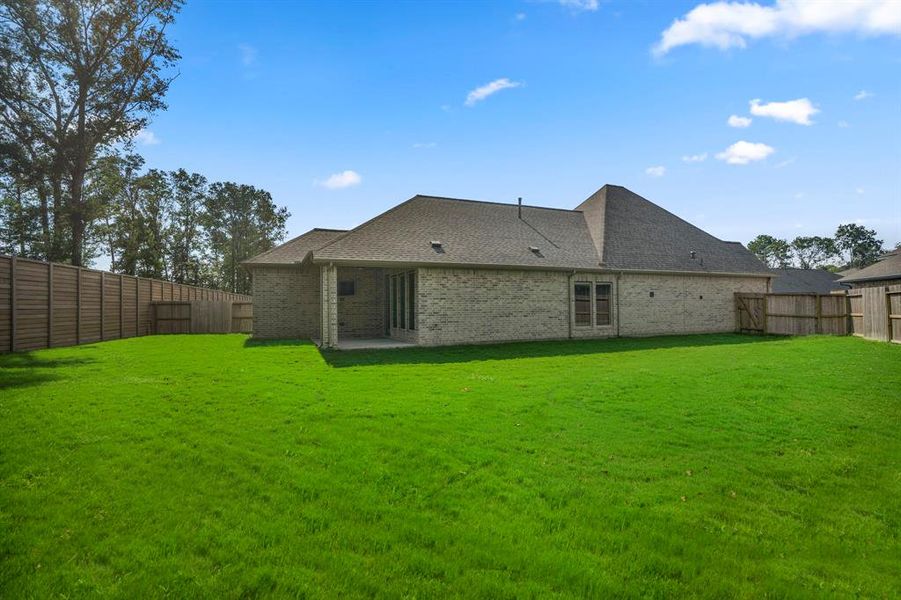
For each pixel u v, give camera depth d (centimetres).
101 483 425
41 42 2423
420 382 896
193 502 391
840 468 479
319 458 486
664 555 323
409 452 504
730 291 2156
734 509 390
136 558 310
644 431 586
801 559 323
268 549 323
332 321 1505
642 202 2344
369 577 293
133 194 4341
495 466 470
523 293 1712
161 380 909
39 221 2783
